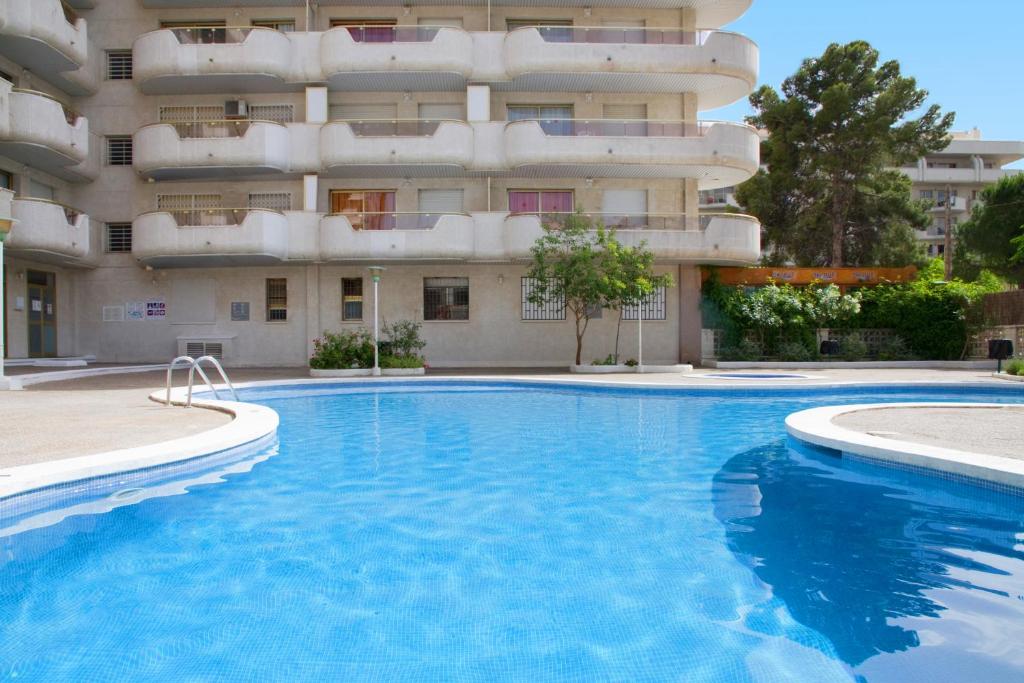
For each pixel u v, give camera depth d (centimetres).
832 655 285
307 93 2202
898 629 311
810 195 3412
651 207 2320
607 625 317
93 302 2294
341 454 751
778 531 463
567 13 2338
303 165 2184
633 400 1321
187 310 2294
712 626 315
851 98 3117
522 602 344
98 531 464
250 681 266
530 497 559
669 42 2186
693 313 2295
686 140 2177
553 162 2148
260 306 2286
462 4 2292
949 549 425
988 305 2247
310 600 348
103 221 2281
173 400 1094
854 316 2305
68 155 1983
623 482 614
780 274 2338
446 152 2134
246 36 2128
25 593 359
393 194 2305
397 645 298
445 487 595
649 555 416
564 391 1480
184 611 335
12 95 1827
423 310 2281
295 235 2159
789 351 2202
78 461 570
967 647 290
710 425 981
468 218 2123
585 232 2017
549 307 2284
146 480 596
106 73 2302
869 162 3216
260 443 761
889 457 616
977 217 3747
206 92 2267
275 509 521
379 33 2164
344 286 2288
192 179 2269
